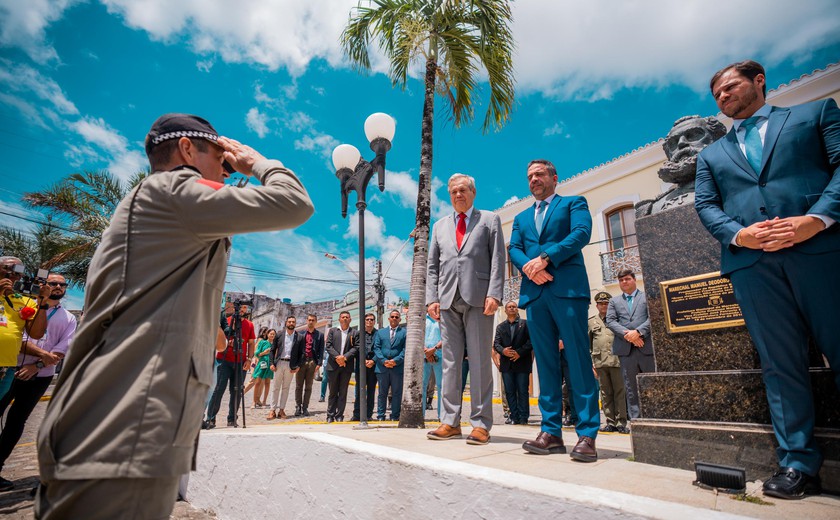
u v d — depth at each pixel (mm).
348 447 2449
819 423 2117
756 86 2422
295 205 1403
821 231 2012
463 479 1870
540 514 1602
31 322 3910
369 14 7090
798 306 2068
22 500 3420
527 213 3363
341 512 2395
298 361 8891
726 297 2570
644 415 2684
